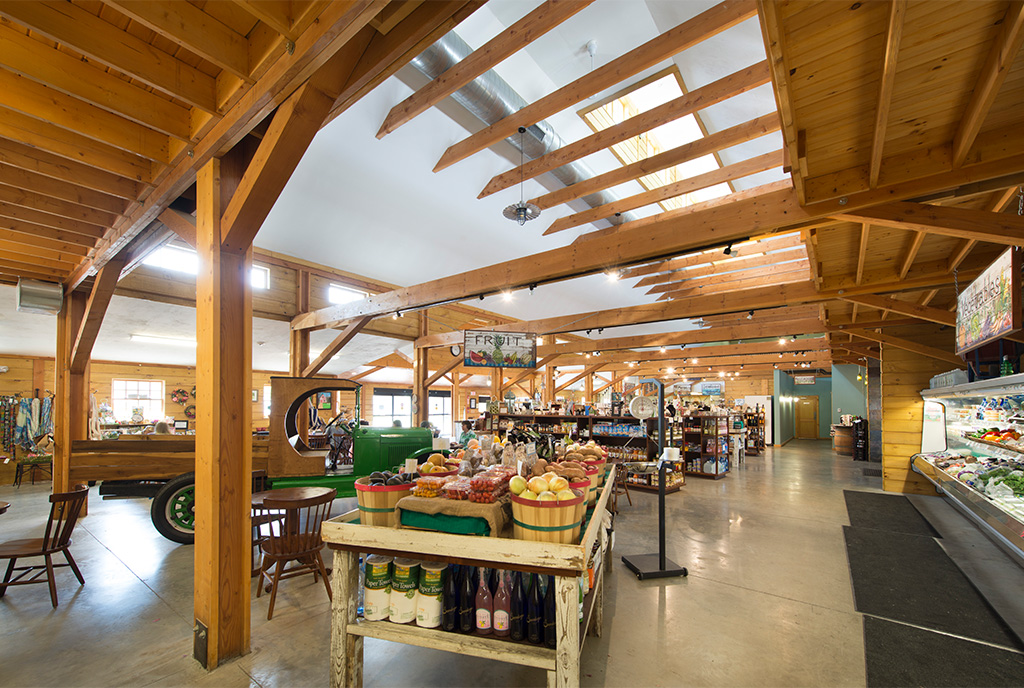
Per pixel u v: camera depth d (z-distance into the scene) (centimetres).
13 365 802
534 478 206
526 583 215
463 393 1759
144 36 218
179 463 482
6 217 366
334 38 185
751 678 246
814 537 509
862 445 1282
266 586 360
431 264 875
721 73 490
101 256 434
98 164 291
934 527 554
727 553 451
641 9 445
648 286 1177
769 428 1767
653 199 668
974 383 445
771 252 827
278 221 691
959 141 248
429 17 202
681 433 866
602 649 272
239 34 218
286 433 480
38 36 218
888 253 441
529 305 1212
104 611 319
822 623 308
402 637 212
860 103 228
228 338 269
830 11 175
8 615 313
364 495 227
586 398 1761
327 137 565
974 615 321
